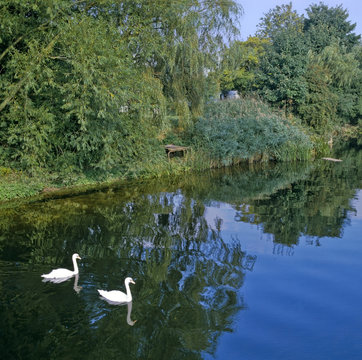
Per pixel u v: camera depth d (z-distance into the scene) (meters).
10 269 10.42
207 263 11.45
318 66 45.91
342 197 20.59
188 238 13.62
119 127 22.23
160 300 9.12
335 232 14.62
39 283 9.63
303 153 34.81
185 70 27.61
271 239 13.74
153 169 25.72
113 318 8.29
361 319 8.62
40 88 17.80
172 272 10.70
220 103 33.03
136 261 11.33
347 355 7.41
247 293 9.67
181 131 30.64
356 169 30.30
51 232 13.65
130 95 20.30
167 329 8.02
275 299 9.41
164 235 13.84
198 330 8.05
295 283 10.29
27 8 17.58
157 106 23.55
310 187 23.34
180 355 7.25
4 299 8.81
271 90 42.06
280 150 34.03
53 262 10.96
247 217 16.56
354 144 48.44
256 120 31.77
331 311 8.94
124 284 9.80
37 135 18.27
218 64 28.06
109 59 18.52
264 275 10.73
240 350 7.50
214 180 25.27
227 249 12.66
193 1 25.11
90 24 18.75
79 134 20.88
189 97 29.12
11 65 17.34
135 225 14.88
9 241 12.62
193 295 9.44
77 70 17.89
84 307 8.61
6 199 18.02
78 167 22.34
